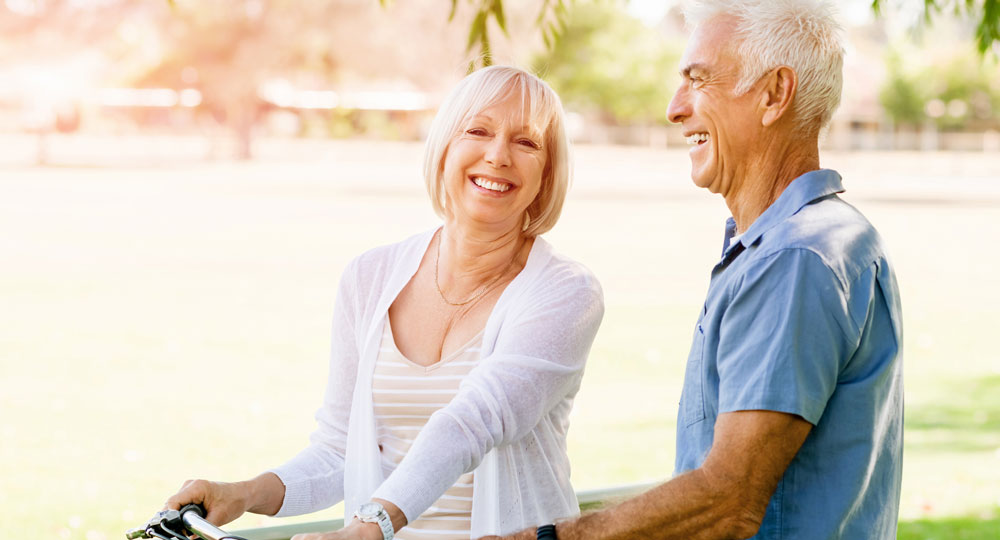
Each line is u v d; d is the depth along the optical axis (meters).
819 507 1.81
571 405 2.30
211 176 48.47
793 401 1.73
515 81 2.26
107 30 64.94
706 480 1.77
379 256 2.43
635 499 1.82
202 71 62.06
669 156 69.75
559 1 4.40
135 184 41.78
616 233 25.50
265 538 2.27
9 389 9.34
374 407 2.30
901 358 1.91
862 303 1.80
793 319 1.76
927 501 6.12
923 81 70.75
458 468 1.98
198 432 7.92
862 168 60.97
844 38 1.95
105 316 13.43
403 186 43.28
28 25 66.50
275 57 61.09
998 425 8.19
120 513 5.98
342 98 71.88
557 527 1.84
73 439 7.69
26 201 32.88
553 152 2.31
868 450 1.82
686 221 28.98
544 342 2.14
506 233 2.29
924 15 5.30
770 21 1.90
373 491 2.24
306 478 2.28
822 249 1.79
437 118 2.30
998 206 34.94
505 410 2.06
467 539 2.21
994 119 72.75
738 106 1.94
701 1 2.00
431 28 58.81
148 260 19.56
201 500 2.09
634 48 70.44
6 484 6.52
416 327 2.33
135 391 9.33
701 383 1.92
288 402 8.95
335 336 2.42
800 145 1.94
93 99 71.94
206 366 10.44
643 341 11.79
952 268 19.53
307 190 40.03
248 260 19.72
